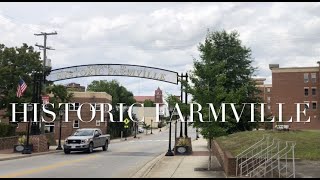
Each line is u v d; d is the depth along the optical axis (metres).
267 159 16.53
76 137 34.09
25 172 19.19
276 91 99.19
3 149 34.44
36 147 32.88
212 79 20.33
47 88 41.31
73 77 34.88
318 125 94.94
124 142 62.62
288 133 29.66
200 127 19.83
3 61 41.88
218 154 24.25
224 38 50.62
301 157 21.08
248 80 50.38
